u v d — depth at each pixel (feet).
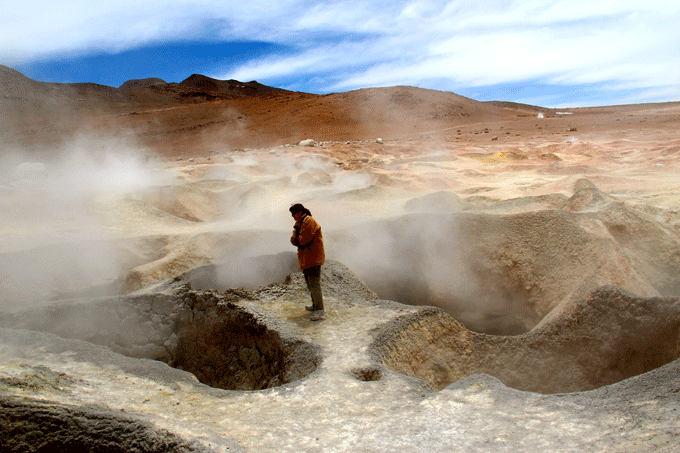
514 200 37.63
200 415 11.48
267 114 282.56
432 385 16.51
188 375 13.88
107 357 14.73
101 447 9.71
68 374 13.25
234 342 18.12
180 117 298.15
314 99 305.73
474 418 10.78
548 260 27.99
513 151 116.78
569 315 17.97
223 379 17.88
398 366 15.47
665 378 11.19
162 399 12.31
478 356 17.71
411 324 17.34
